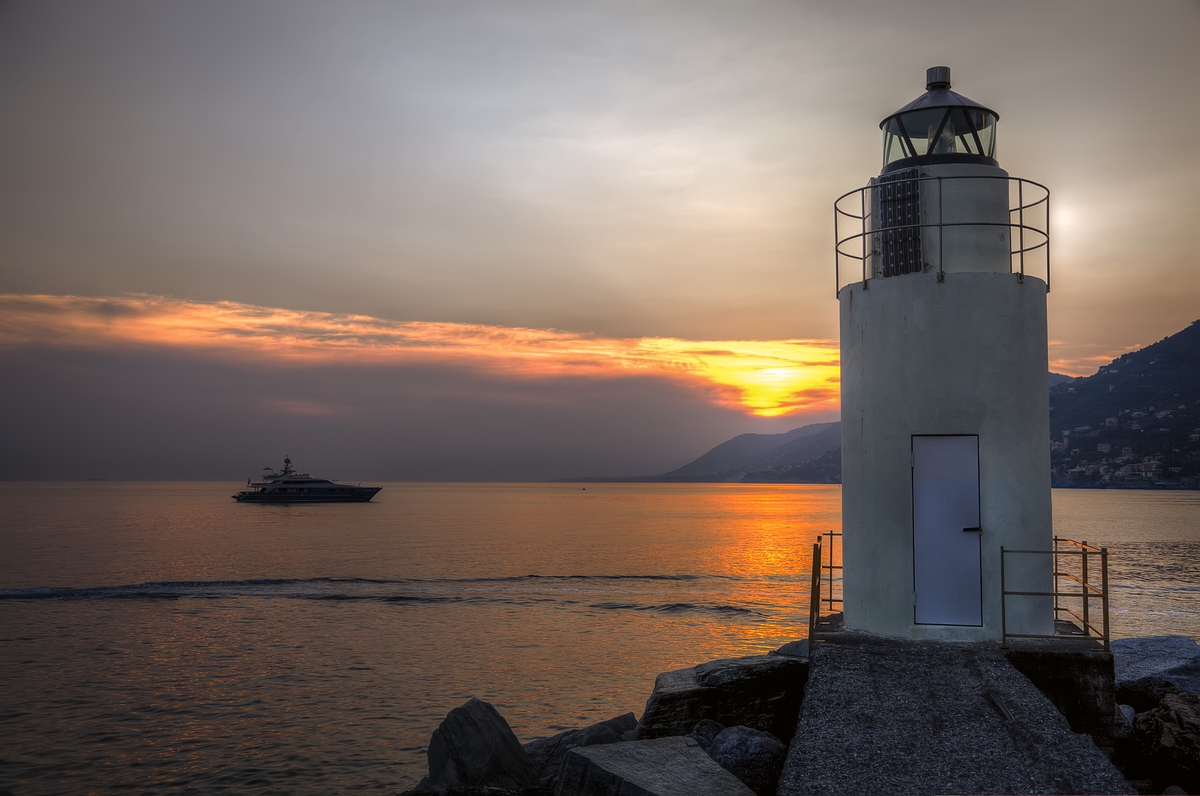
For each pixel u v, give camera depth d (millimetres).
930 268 10000
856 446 10227
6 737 19344
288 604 41312
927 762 6426
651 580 52031
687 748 8016
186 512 157250
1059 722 7090
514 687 24078
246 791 16172
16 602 42000
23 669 26406
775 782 8273
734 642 31484
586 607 40500
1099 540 83000
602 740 12555
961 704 7516
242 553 70750
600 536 96000
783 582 51156
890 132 11203
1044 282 10039
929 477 9641
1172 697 8539
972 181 10094
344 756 18078
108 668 26531
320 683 24500
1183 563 60406
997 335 9586
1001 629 9266
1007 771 6250
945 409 9578
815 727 7105
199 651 29281
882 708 7457
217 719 20750
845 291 10656
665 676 11266
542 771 11914
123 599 43000
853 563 10219
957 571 9508
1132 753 8305
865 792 5980
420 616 37469
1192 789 7680
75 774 17078
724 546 81125
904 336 9812
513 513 162375
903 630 9586
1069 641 9133
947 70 10969
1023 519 9477
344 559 65625
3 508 172625
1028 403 9633
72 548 75500
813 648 9305
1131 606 39125
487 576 54000
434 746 10797
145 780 16750
